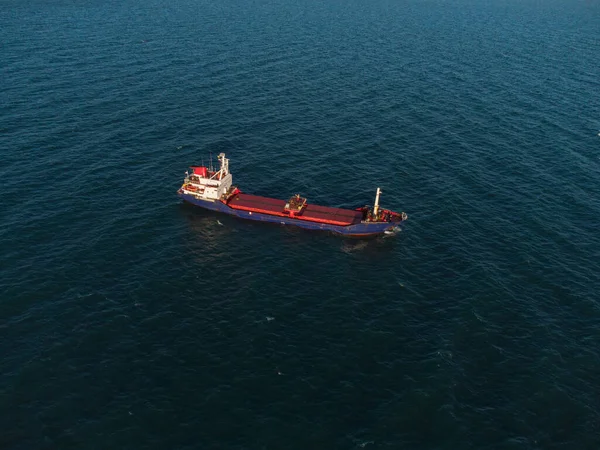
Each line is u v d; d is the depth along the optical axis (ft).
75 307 250.57
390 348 235.20
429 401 209.15
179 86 525.75
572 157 414.82
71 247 291.38
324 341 238.68
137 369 220.23
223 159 349.20
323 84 559.38
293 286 275.59
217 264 290.35
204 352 230.68
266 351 232.12
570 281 280.31
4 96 467.11
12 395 204.95
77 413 199.82
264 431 195.72
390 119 478.59
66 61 572.10
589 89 567.59
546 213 341.41
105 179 358.43
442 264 293.64
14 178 347.97
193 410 203.41
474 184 374.84
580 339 242.99
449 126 466.70
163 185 359.05
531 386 217.36
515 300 265.75
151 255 292.81
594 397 213.66
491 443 193.77
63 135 409.69
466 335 242.99
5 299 251.39
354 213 335.67
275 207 339.16
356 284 277.85
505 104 519.19
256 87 539.29
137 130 429.38
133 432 193.77
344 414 203.51
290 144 426.51
